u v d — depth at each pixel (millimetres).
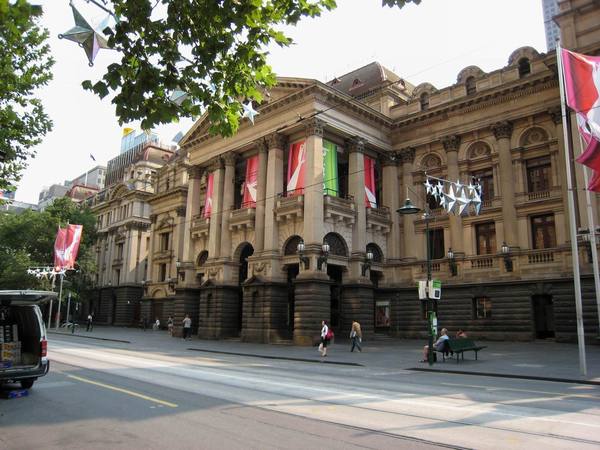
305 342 32438
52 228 63812
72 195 102375
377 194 42125
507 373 17578
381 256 39844
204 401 10891
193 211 46875
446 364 20844
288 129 37844
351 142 38844
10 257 59062
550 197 32406
